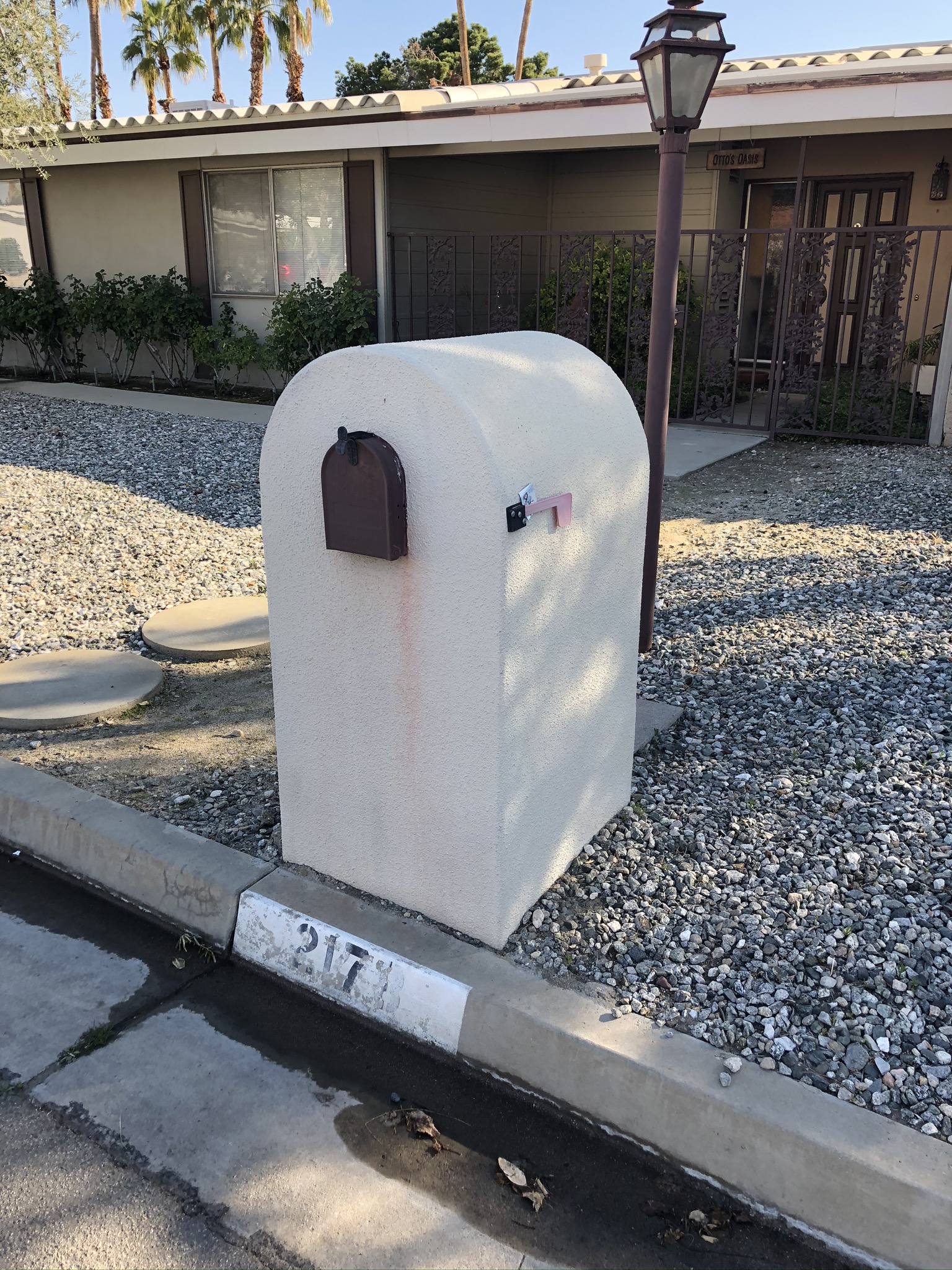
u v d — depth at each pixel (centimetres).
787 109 792
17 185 1350
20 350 1429
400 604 241
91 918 299
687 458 848
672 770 346
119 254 1280
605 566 268
